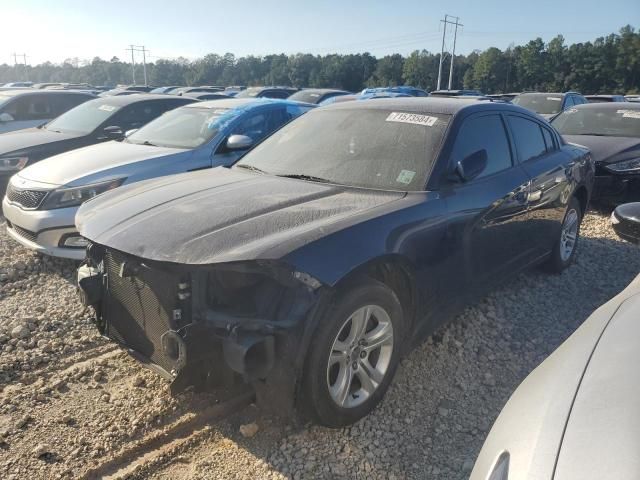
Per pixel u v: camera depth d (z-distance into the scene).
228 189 3.28
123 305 2.88
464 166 3.33
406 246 2.84
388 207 2.92
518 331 3.88
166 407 2.96
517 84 95.56
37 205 4.93
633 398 1.49
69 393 3.11
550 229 4.57
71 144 7.42
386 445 2.69
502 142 4.00
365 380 2.80
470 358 3.49
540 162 4.41
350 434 2.76
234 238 2.52
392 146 3.51
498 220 3.67
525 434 1.53
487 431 2.80
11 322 3.94
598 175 7.05
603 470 1.30
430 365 3.39
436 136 3.46
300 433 2.77
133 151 5.74
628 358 1.67
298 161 3.71
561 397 1.60
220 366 2.52
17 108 10.45
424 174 3.24
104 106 8.22
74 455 2.60
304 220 2.71
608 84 88.12
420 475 2.50
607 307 2.15
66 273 4.98
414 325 3.06
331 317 2.49
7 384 3.20
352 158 3.53
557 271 4.96
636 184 6.91
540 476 1.36
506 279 4.04
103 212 3.10
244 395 3.09
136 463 2.58
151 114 8.28
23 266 5.07
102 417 2.88
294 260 2.37
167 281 2.56
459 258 3.29
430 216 3.04
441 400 3.05
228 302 2.52
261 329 2.37
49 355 3.53
